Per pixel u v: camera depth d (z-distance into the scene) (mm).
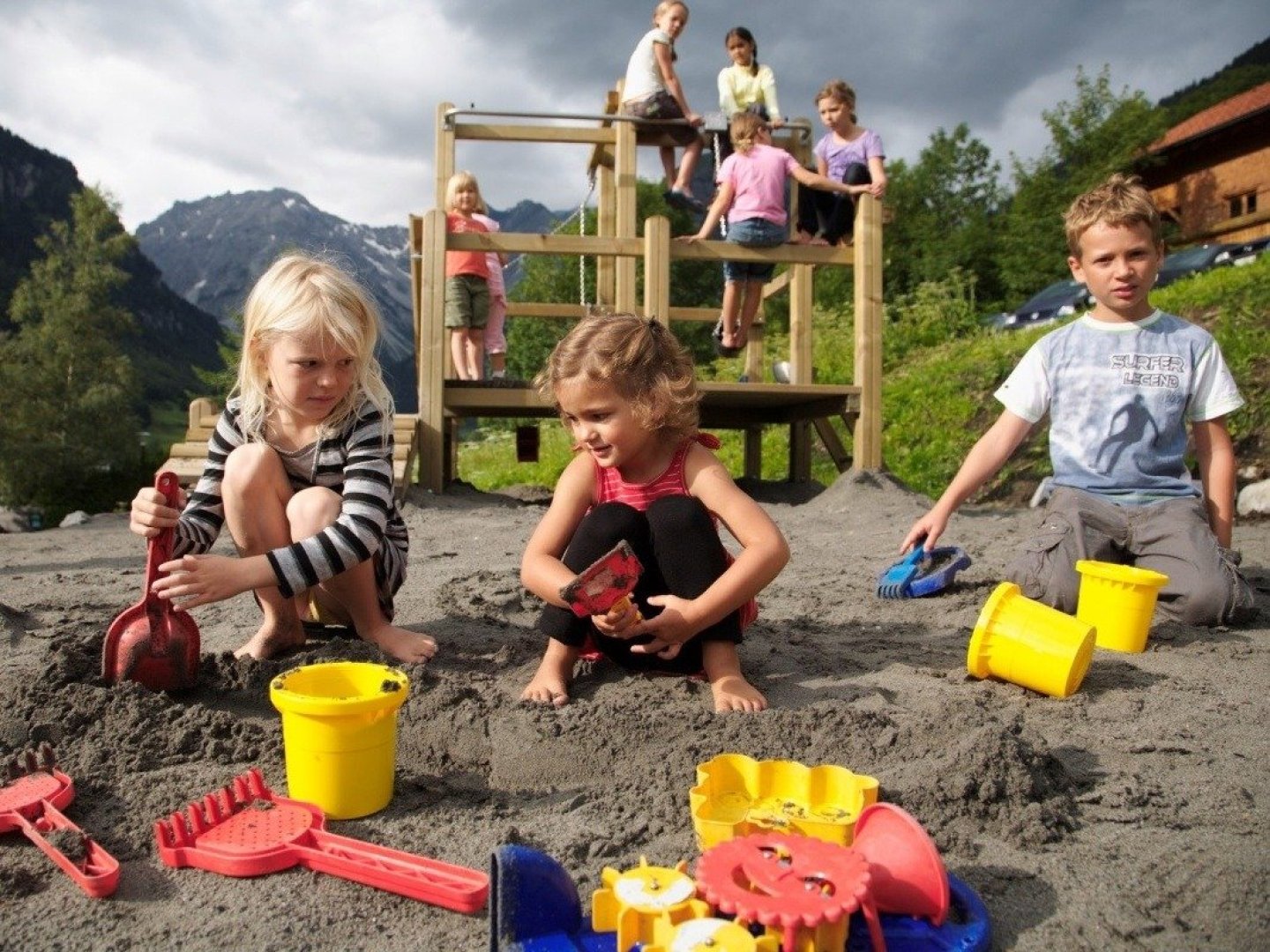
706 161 8133
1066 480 3621
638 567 2178
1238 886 1524
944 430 9750
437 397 6969
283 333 2451
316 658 2531
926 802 1788
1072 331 3678
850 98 7465
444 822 1798
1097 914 1458
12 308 21859
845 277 27422
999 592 2602
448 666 2646
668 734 2076
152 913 1479
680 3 7449
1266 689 2572
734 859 1343
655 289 6883
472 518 6039
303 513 2545
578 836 1711
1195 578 3240
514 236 6930
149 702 2166
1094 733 2219
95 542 5727
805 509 6559
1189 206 26656
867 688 2461
